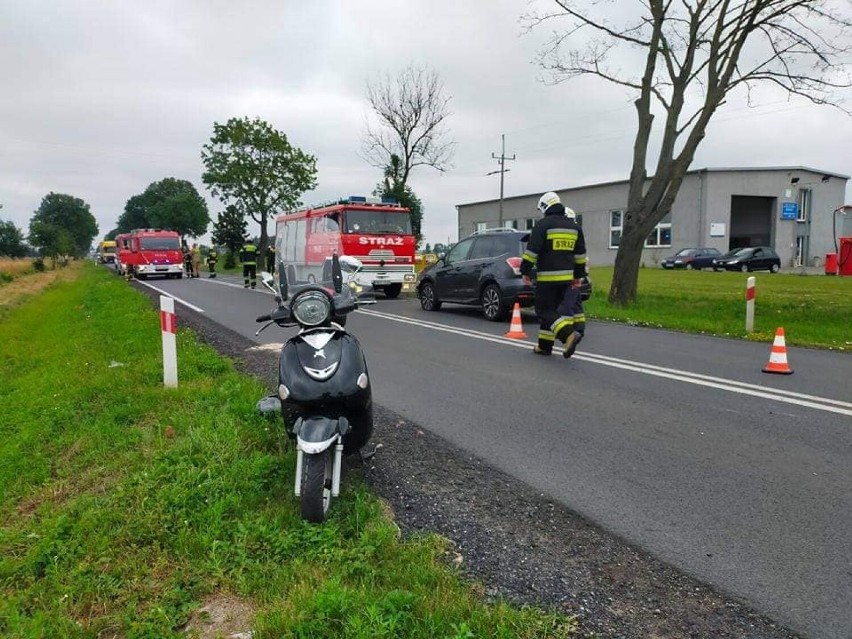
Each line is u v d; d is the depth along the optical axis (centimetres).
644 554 357
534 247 893
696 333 1166
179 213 9844
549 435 561
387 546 349
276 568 332
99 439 552
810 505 415
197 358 857
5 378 940
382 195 3303
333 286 494
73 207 12706
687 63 1534
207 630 291
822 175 4831
